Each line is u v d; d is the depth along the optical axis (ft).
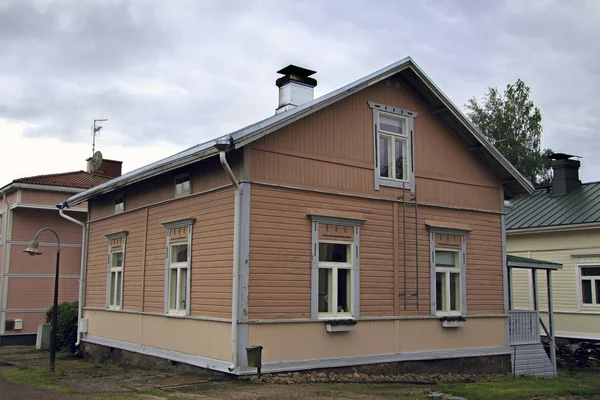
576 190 82.74
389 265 46.03
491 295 53.01
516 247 81.15
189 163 41.83
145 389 36.11
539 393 38.52
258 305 38.70
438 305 49.32
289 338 39.83
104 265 59.21
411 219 48.03
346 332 42.73
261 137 40.01
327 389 35.86
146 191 52.16
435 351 47.98
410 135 49.14
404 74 48.67
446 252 50.67
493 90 138.21
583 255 72.79
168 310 46.55
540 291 77.46
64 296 83.56
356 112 45.96
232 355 37.81
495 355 52.29
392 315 45.55
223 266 40.14
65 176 86.94
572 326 73.31
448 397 35.06
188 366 43.01
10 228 81.00
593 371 64.54
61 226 84.48
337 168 44.01
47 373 45.29
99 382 40.09
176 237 46.47
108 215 59.36
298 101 49.16
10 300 80.07
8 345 79.10
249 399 31.63
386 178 46.96
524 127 134.10
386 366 44.55
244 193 38.93
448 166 51.52
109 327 56.39
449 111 50.29
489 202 54.24
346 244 44.01
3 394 35.01
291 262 40.57
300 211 41.55
